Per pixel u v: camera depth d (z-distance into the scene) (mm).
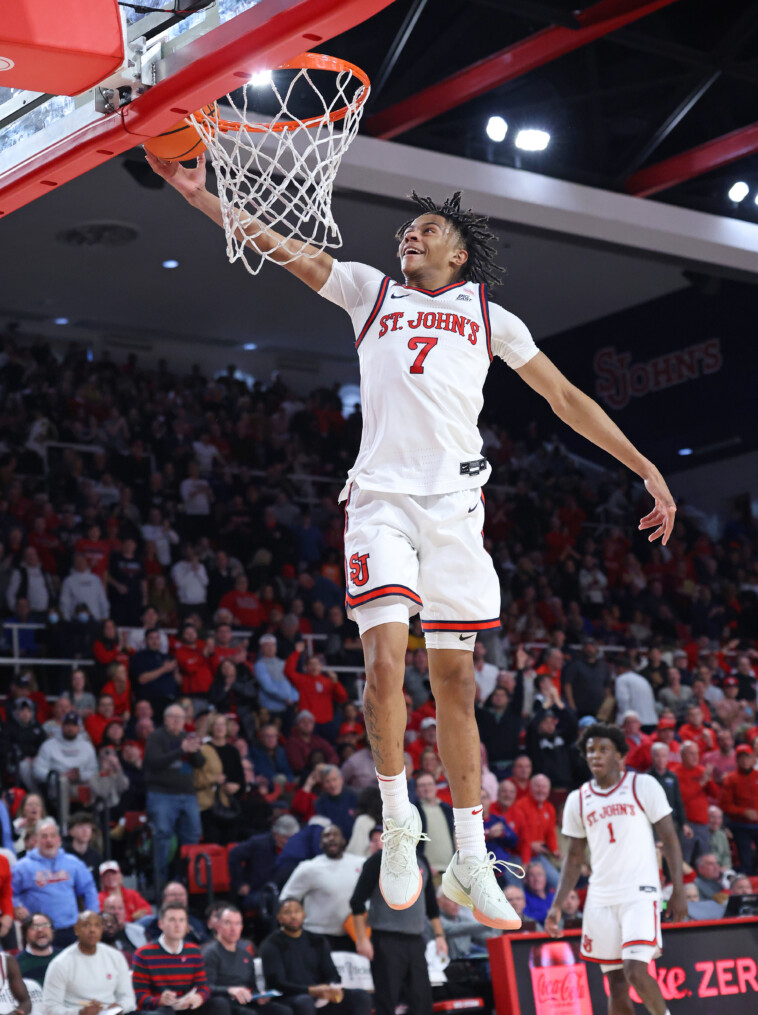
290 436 22391
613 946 8078
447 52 12344
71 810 11797
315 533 19078
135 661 13586
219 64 3447
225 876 11109
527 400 25656
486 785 12672
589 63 12859
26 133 4094
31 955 9000
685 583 21656
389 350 3453
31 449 18344
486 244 3742
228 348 24734
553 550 21172
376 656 3211
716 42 12625
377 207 18547
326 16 3217
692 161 13328
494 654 16016
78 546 15727
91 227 19062
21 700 12344
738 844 13742
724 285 22484
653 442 23922
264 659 14211
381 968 8992
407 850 3223
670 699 16141
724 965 9344
